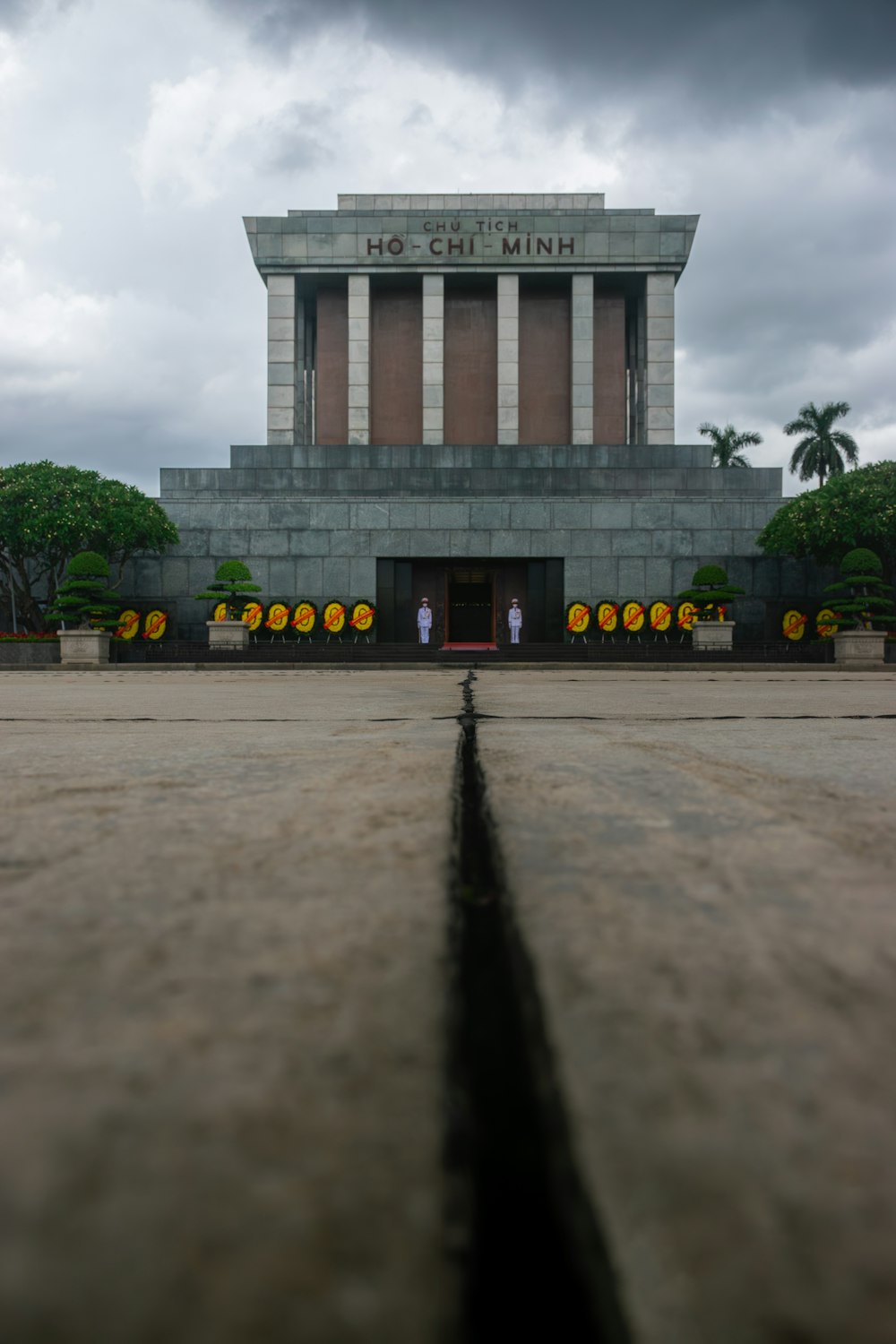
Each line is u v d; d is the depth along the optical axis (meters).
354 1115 0.56
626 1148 0.52
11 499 38.69
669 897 1.17
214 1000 0.78
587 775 2.51
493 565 43.00
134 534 38.72
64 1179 0.48
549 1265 0.40
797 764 2.89
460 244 52.78
